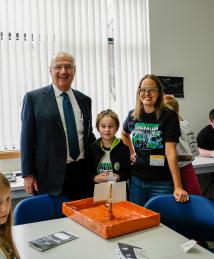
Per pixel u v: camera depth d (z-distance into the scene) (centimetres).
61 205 194
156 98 206
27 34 331
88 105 239
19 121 330
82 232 142
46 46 339
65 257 118
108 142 228
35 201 183
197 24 426
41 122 212
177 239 134
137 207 163
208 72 436
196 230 171
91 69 364
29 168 210
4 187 110
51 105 216
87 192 229
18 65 328
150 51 397
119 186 152
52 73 221
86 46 361
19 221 172
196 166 328
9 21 324
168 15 406
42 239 133
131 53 386
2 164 325
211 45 436
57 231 144
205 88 434
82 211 163
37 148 214
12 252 111
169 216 176
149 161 208
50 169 212
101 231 136
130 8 384
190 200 174
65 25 349
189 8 420
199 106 431
